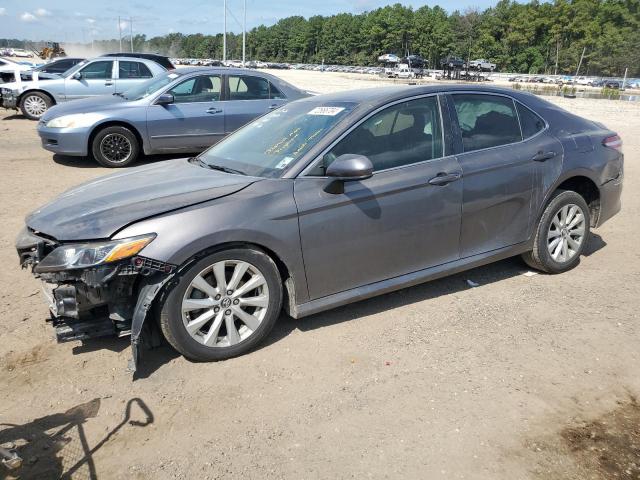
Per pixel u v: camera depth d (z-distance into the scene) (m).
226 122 9.92
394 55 123.69
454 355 3.61
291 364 3.51
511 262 5.27
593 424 2.95
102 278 3.11
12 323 4.00
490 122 4.49
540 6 121.50
